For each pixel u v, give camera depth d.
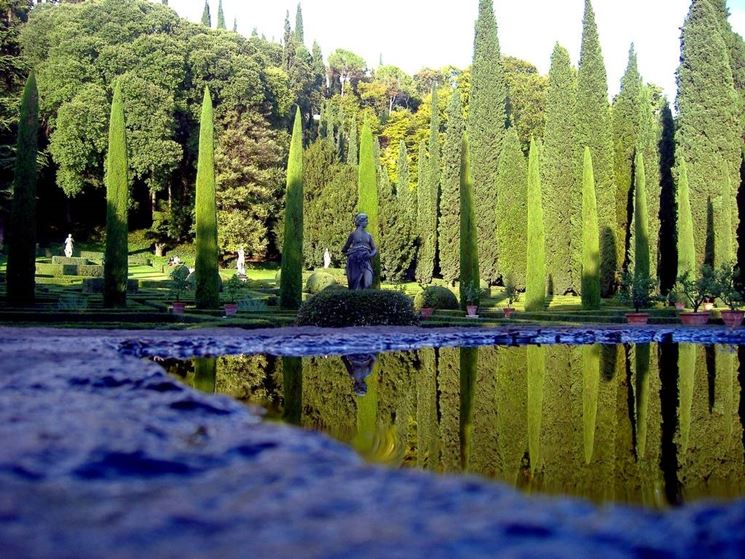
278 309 26.45
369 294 21.03
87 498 4.16
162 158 46.44
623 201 36.41
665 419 10.09
